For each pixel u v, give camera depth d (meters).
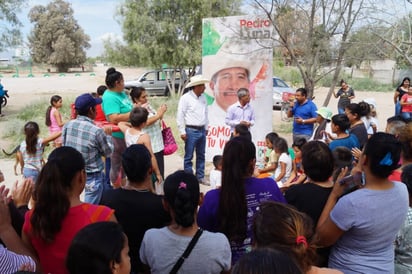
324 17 7.50
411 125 3.40
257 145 8.52
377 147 2.45
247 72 8.46
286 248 1.91
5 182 7.83
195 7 20.06
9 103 22.41
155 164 5.04
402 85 11.99
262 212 2.08
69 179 2.49
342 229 2.51
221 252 2.43
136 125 5.02
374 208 2.44
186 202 2.41
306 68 7.78
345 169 3.15
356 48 7.36
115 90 5.64
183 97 7.64
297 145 5.89
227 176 2.86
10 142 11.67
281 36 7.55
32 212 2.49
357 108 5.62
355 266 2.53
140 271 2.88
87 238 1.80
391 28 6.88
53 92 30.19
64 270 2.42
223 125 8.83
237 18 8.32
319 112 6.77
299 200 2.98
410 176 2.86
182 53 20.06
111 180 5.79
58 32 72.75
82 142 4.50
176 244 2.41
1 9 17.42
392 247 2.60
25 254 2.49
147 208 2.87
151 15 20.50
